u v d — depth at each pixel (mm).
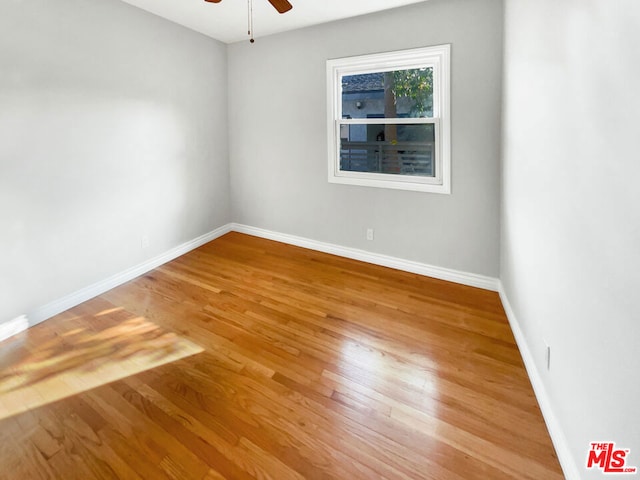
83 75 2719
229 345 2260
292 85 3848
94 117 2834
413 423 1625
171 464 1426
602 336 1075
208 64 4000
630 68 888
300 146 3941
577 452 1267
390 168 3504
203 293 3000
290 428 1604
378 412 1695
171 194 3699
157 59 3357
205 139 4102
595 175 1109
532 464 1407
